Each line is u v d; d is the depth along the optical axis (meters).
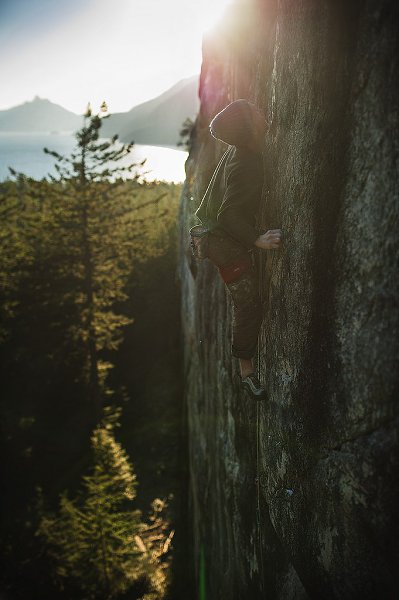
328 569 2.87
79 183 20.94
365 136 2.19
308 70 2.73
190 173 10.70
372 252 2.18
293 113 2.98
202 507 8.77
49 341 27.66
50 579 12.04
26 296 26.48
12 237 23.67
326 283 2.60
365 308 2.25
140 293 31.30
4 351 27.33
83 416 24.19
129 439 21.91
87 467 20.09
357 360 2.33
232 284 3.30
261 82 4.09
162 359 29.38
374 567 2.46
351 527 2.57
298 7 2.87
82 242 21.88
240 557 5.47
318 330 2.71
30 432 22.94
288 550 3.52
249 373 3.54
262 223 3.60
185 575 11.90
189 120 14.70
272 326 3.47
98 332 22.97
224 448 6.44
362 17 2.16
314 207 2.71
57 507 17.86
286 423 3.31
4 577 12.30
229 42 5.70
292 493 3.33
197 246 3.28
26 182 21.17
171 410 23.81
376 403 2.22
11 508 17.67
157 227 34.41
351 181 2.33
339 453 2.59
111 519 12.06
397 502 2.20
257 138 3.15
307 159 2.77
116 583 11.78
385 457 2.21
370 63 2.12
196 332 9.64
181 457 16.03
